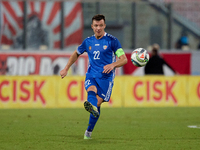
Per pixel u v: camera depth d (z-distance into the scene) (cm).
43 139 2262
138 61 2334
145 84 4938
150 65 5488
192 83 5028
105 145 2042
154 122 3341
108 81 2172
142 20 6688
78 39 6275
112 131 2689
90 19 6319
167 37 6562
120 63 2111
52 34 6197
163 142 2173
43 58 5666
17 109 4553
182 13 7100
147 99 4941
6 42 6075
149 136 2436
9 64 5550
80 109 4575
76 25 6266
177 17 7019
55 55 5712
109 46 2173
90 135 2288
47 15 6172
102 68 2173
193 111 4397
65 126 2969
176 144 2098
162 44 6688
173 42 6931
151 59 5484
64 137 2356
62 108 4694
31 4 6128
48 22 6181
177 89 5000
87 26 6303
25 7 6091
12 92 4675
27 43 6116
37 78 4722
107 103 4881
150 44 6688
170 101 4988
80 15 6275
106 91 2164
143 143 2128
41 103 4741
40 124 3106
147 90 4944
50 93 4750
